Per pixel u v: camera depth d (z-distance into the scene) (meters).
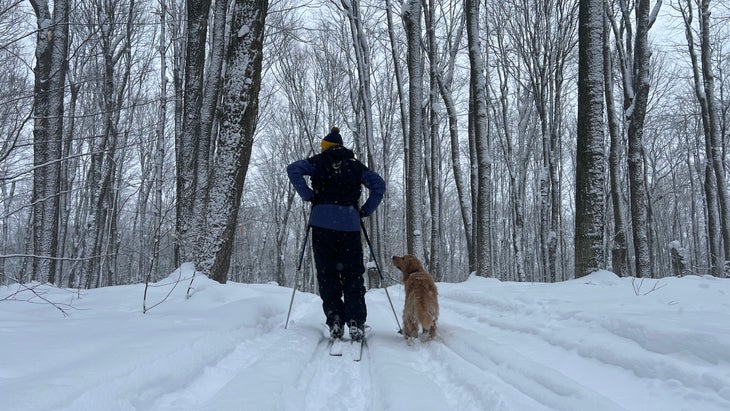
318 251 4.59
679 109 26.12
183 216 10.98
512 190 17.38
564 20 17.73
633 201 12.46
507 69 19.14
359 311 4.52
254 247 44.44
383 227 24.45
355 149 23.98
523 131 21.39
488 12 20.14
